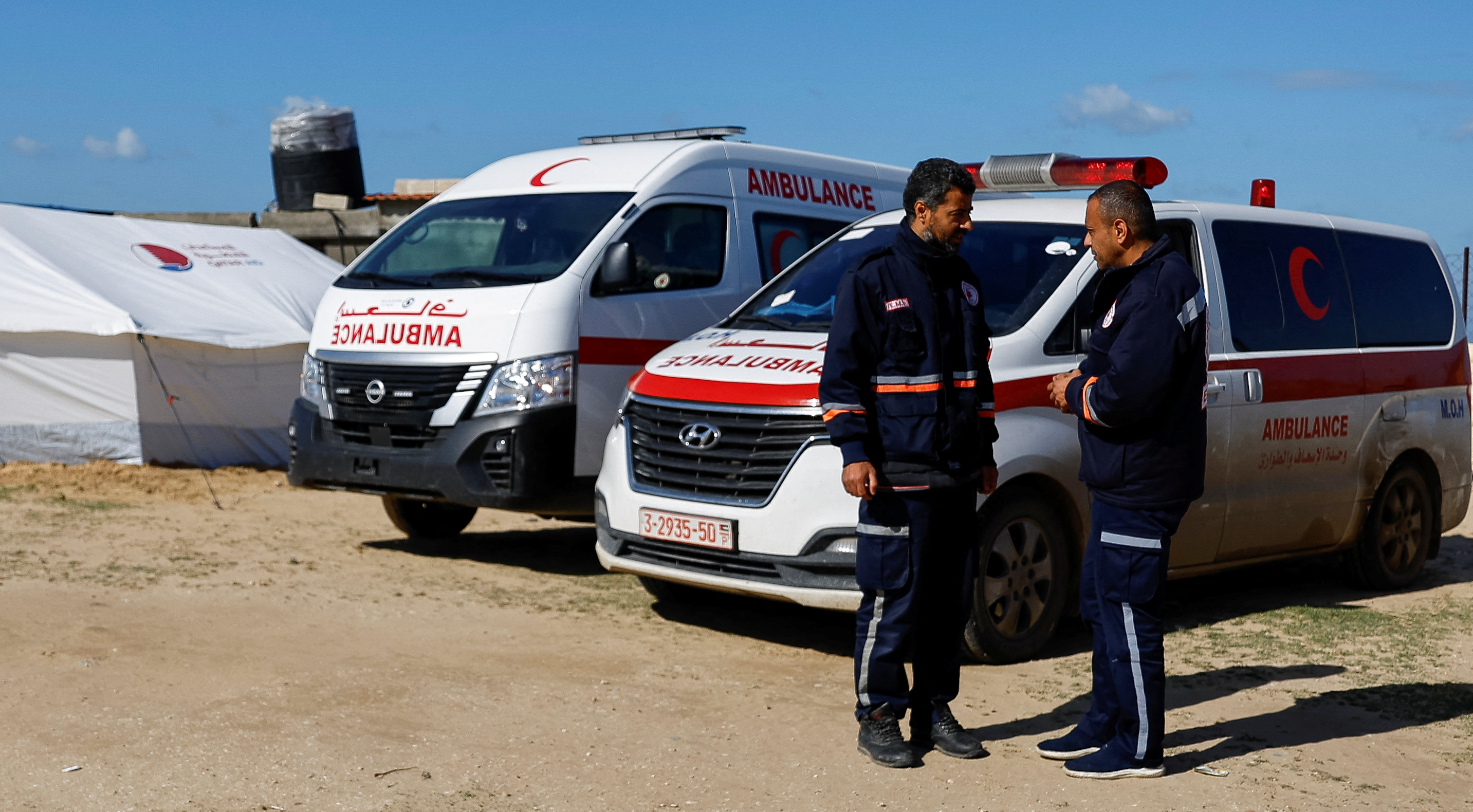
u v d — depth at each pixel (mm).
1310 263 6891
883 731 4195
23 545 7477
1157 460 3938
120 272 11742
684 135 8414
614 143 8641
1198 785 3998
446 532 8531
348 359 7469
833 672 5367
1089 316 5844
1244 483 6293
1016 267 5992
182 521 8766
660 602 6629
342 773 3941
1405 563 7434
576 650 5582
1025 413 5520
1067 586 5766
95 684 4789
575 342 7020
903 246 4125
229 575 6914
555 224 7543
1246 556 6492
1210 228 6414
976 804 3826
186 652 5297
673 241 7645
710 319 7668
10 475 10117
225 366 11484
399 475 7188
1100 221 4012
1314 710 4836
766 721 4602
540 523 9367
